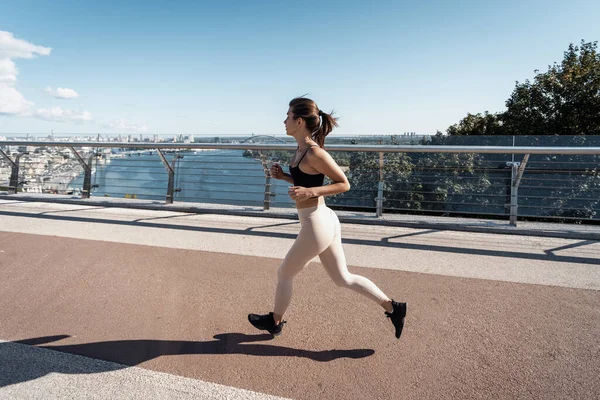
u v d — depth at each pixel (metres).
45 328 2.85
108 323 2.93
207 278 3.84
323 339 2.73
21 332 2.79
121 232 5.59
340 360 2.48
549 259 4.35
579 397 2.09
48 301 3.30
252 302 3.31
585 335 2.72
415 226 5.81
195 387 2.20
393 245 4.93
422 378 2.28
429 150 5.43
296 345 2.65
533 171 6.43
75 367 2.37
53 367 2.37
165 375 2.30
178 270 4.05
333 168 2.42
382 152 6.03
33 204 7.73
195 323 2.94
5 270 4.03
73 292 3.49
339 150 5.79
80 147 7.63
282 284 2.62
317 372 2.35
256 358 2.49
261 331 2.84
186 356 2.51
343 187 2.44
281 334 2.79
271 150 6.44
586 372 2.31
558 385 2.20
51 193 8.45
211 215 6.83
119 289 3.56
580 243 4.95
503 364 2.41
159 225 6.03
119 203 7.53
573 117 17.06
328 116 2.62
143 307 3.20
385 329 2.86
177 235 5.43
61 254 4.55
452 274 3.92
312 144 2.49
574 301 3.26
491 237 5.28
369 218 6.09
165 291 3.52
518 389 2.17
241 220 6.43
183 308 3.19
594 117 16.59
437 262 4.28
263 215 6.64
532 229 5.35
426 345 2.64
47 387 2.18
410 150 5.55
